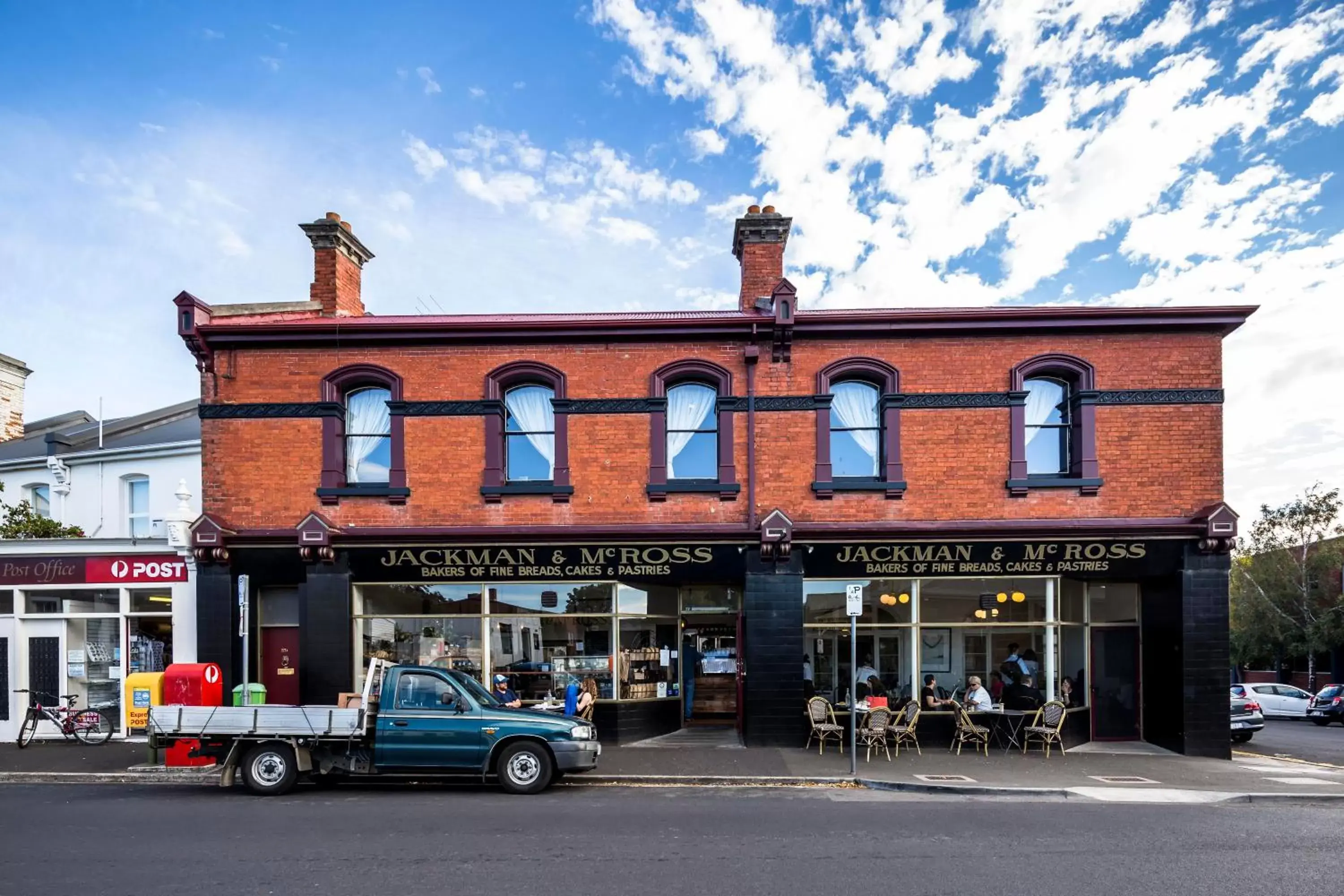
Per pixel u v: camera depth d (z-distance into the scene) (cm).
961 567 1398
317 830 843
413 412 1423
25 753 1338
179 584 1458
